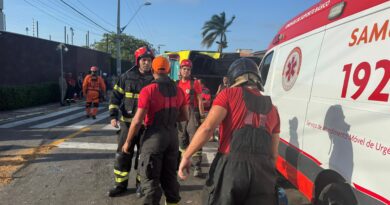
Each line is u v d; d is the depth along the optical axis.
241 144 2.59
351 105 3.06
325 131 3.45
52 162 6.59
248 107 2.65
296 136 4.13
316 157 3.61
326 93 3.53
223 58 10.99
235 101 2.67
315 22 4.08
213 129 2.67
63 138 8.77
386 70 2.71
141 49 4.77
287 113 4.46
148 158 3.88
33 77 19.11
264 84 5.67
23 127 10.45
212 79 11.01
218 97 2.72
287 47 4.89
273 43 5.67
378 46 2.84
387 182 2.53
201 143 2.67
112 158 6.96
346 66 3.23
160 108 3.96
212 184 2.68
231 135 2.66
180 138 5.66
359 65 3.04
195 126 5.55
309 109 3.85
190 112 5.55
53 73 21.64
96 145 8.04
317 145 3.60
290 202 4.84
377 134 2.69
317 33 3.96
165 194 4.22
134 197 4.94
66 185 5.39
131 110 4.70
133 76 4.73
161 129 3.98
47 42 20.70
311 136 3.75
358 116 2.94
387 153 2.56
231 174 2.56
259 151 2.61
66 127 10.53
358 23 3.17
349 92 3.12
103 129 10.20
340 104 3.23
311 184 3.72
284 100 4.62
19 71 17.64
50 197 4.91
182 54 11.19
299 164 4.03
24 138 8.72
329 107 3.42
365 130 2.83
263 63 5.98
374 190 2.67
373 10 2.98
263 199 2.58
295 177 4.17
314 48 3.97
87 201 4.80
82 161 6.71
